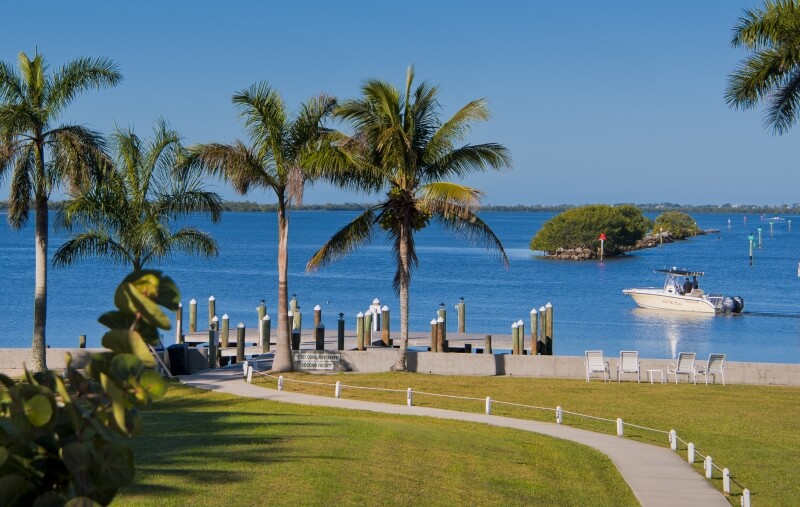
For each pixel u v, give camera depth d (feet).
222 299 244.01
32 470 16.07
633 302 252.83
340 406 82.84
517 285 300.81
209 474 48.98
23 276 308.19
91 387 16.19
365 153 109.81
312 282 298.35
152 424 65.31
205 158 102.68
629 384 103.71
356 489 48.75
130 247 108.88
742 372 106.22
